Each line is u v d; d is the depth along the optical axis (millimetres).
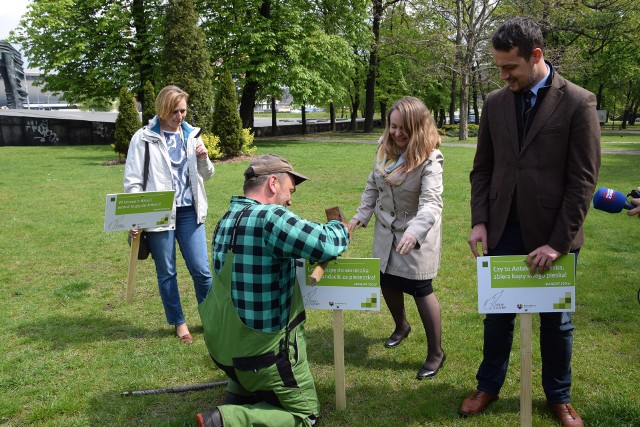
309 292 2875
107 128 23609
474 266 5605
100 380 3350
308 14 23203
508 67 2510
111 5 20734
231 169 14039
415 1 23141
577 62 23094
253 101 23859
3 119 22547
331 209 2803
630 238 6574
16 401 3094
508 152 2688
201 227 3922
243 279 2471
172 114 3736
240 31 20969
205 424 2309
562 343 2748
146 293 4957
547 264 2492
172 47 15477
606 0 25984
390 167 3188
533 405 2988
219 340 2537
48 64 21938
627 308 4352
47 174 13141
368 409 2992
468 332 3969
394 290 3576
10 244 6676
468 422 2854
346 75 27547
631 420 2805
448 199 9406
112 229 3541
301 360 2637
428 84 30312
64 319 4352
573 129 2494
